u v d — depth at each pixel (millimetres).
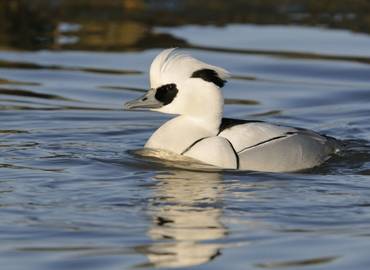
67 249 12203
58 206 13883
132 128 19000
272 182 15203
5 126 18859
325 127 19422
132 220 13297
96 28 26609
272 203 14078
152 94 16328
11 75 22891
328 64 24203
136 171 15664
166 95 16281
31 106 20500
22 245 12336
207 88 16203
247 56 24594
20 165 16000
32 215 13469
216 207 13883
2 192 14500
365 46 25562
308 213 13648
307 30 26906
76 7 28234
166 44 25375
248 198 14297
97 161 16234
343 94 22047
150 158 16234
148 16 27797
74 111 20250
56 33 26188
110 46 25375
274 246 12336
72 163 16141
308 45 25594
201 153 16000
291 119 20078
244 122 16391
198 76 16219
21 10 27766
